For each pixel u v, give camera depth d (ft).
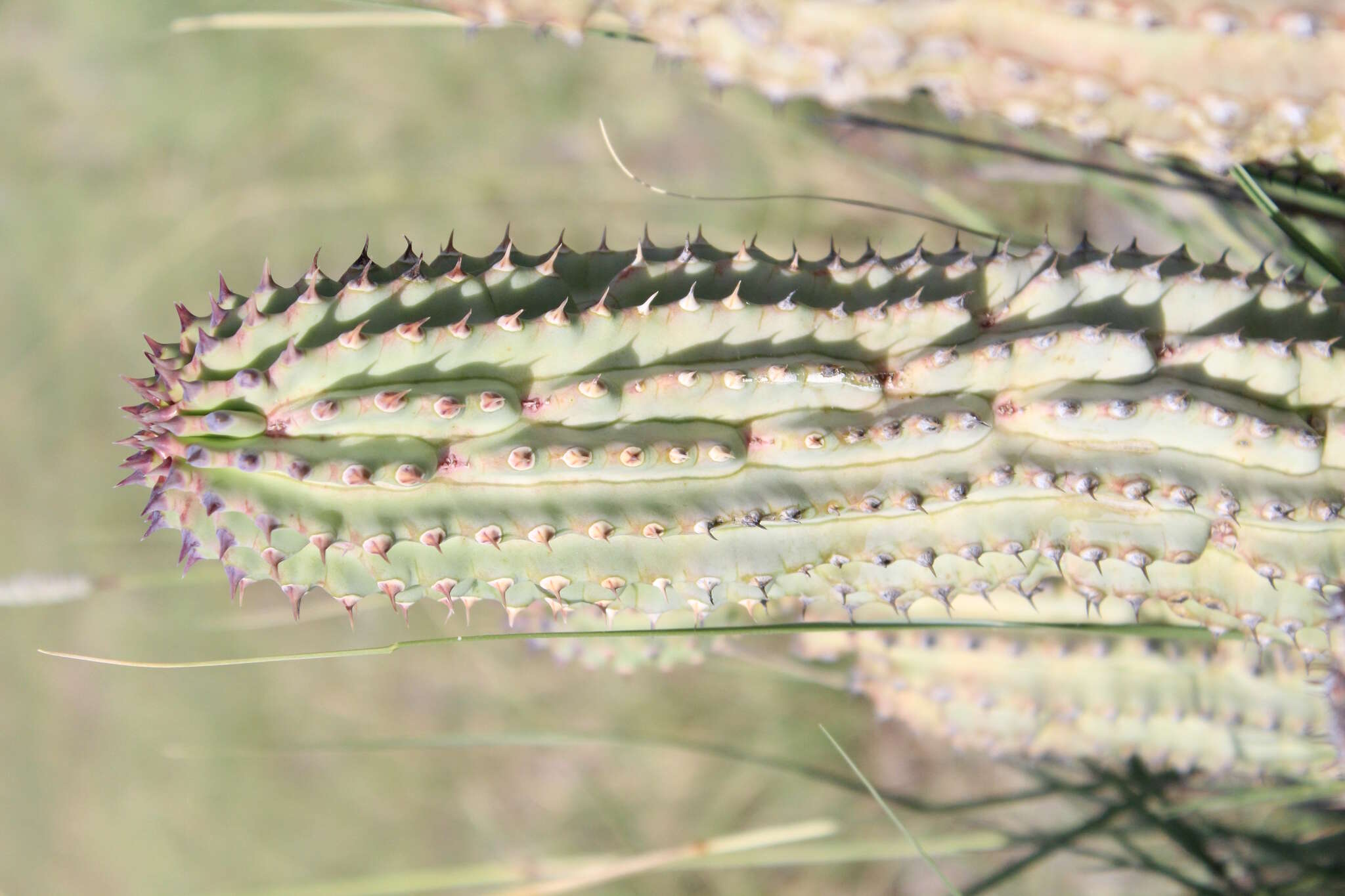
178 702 3.54
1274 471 2.05
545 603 2.24
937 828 2.81
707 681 3.05
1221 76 2.00
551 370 2.02
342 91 3.23
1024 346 2.04
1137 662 2.24
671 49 2.06
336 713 3.37
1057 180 2.40
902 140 2.54
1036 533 2.07
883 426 2.03
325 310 2.00
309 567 2.03
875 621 2.17
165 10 3.36
